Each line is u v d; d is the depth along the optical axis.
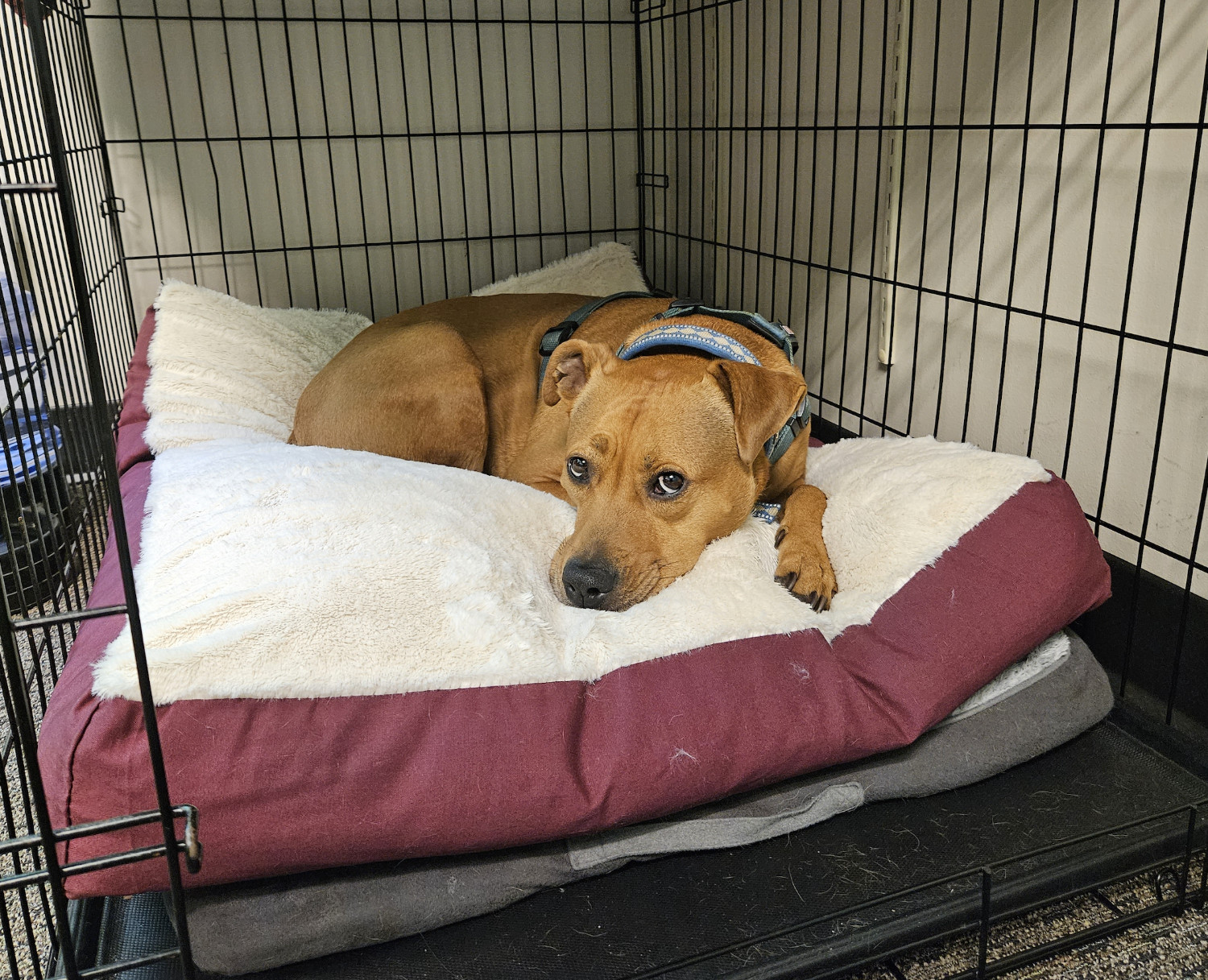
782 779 1.87
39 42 0.96
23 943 1.74
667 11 4.29
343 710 1.65
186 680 1.59
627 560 2.03
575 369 2.43
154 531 1.98
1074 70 2.36
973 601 2.03
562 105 4.48
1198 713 2.21
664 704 1.78
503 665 1.74
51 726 1.59
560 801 1.69
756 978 1.58
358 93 4.19
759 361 2.39
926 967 1.72
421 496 2.08
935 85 2.76
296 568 1.78
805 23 3.35
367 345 3.04
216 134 4.09
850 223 3.27
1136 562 2.38
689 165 4.32
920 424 3.08
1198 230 2.09
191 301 3.39
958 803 1.99
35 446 2.02
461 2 4.20
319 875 1.69
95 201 3.48
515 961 1.63
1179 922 1.82
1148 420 2.29
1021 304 2.63
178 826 1.56
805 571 2.12
